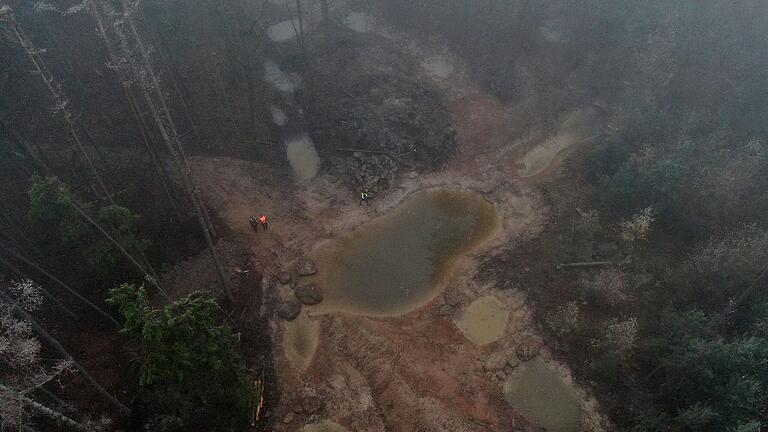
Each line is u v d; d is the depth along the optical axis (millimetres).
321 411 27812
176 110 44188
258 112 45656
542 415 28109
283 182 40656
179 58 48094
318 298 33000
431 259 35938
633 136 41781
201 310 20234
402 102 45188
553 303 33094
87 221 26547
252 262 34562
